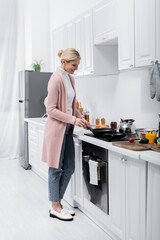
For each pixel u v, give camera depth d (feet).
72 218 9.11
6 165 16.26
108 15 9.10
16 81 17.70
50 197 9.30
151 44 7.15
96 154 8.13
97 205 8.21
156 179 5.73
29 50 17.83
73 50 8.71
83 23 10.92
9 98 17.71
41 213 9.66
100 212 8.14
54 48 14.28
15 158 18.01
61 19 15.98
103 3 9.37
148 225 6.05
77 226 8.69
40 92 15.49
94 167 7.93
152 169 5.83
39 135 13.17
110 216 7.58
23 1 17.69
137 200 6.36
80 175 9.35
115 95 10.90
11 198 11.05
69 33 12.31
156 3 6.88
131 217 6.63
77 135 9.14
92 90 12.65
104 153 7.67
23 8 17.75
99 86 12.04
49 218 9.28
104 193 7.77
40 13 17.62
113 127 9.92
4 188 12.23
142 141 7.11
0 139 17.83
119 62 8.68
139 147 6.54
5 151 17.94
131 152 6.29
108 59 10.49
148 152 6.24
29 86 15.23
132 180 6.51
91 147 8.41
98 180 8.06
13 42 17.62
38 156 13.56
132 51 7.93
